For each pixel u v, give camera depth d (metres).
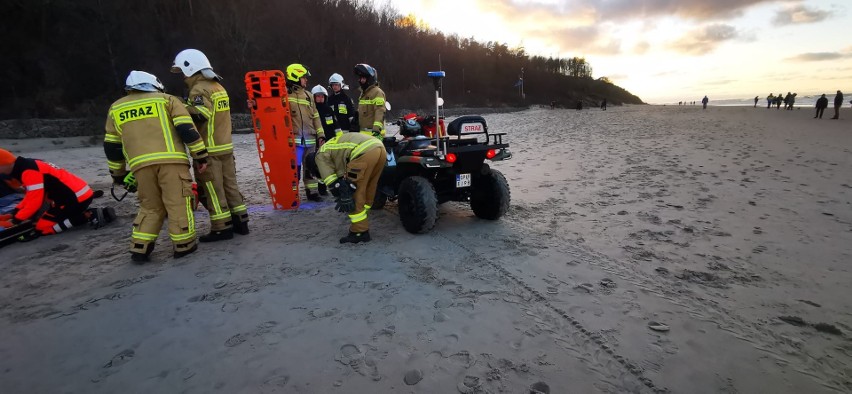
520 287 3.54
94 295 3.57
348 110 7.41
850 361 2.55
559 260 4.11
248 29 34.88
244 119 26.73
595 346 2.72
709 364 2.53
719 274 3.74
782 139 14.23
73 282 3.86
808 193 6.58
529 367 2.52
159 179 4.21
